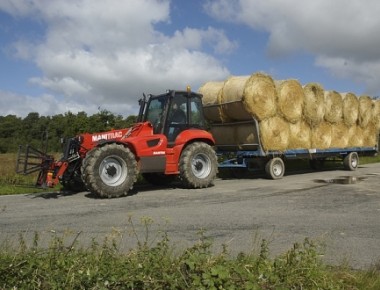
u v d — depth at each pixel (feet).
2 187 34.81
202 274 10.91
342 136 49.52
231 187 35.45
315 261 12.59
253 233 19.56
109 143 31.12
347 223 21.62
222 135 44.29
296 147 43.86
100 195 29.91
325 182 37.93
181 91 35.96
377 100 54.80
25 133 178.19
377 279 13.16
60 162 31.19
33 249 12.53
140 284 11.07
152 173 36.76
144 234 19.21
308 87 44.68
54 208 26.08
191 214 23.86
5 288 10.77
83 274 11.01
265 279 11.37
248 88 39.73
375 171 48.88
